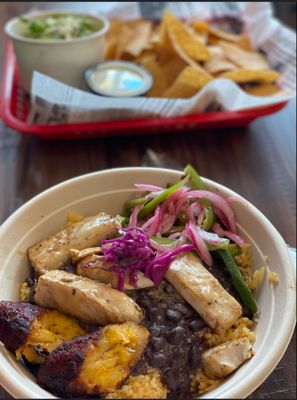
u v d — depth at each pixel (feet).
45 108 1.00
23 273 0.61
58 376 0.48
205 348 0.54
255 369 0.47
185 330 0.54
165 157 1.00
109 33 1.33
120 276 0.55
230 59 1.26
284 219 0.86
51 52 1.09
